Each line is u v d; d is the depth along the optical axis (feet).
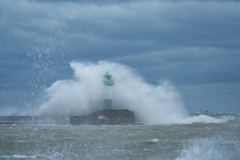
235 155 239.71
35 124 639.35
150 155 239.30
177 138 338.54
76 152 250.37
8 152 253.44
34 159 225.76
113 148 271.49
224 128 482.28
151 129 467.11
